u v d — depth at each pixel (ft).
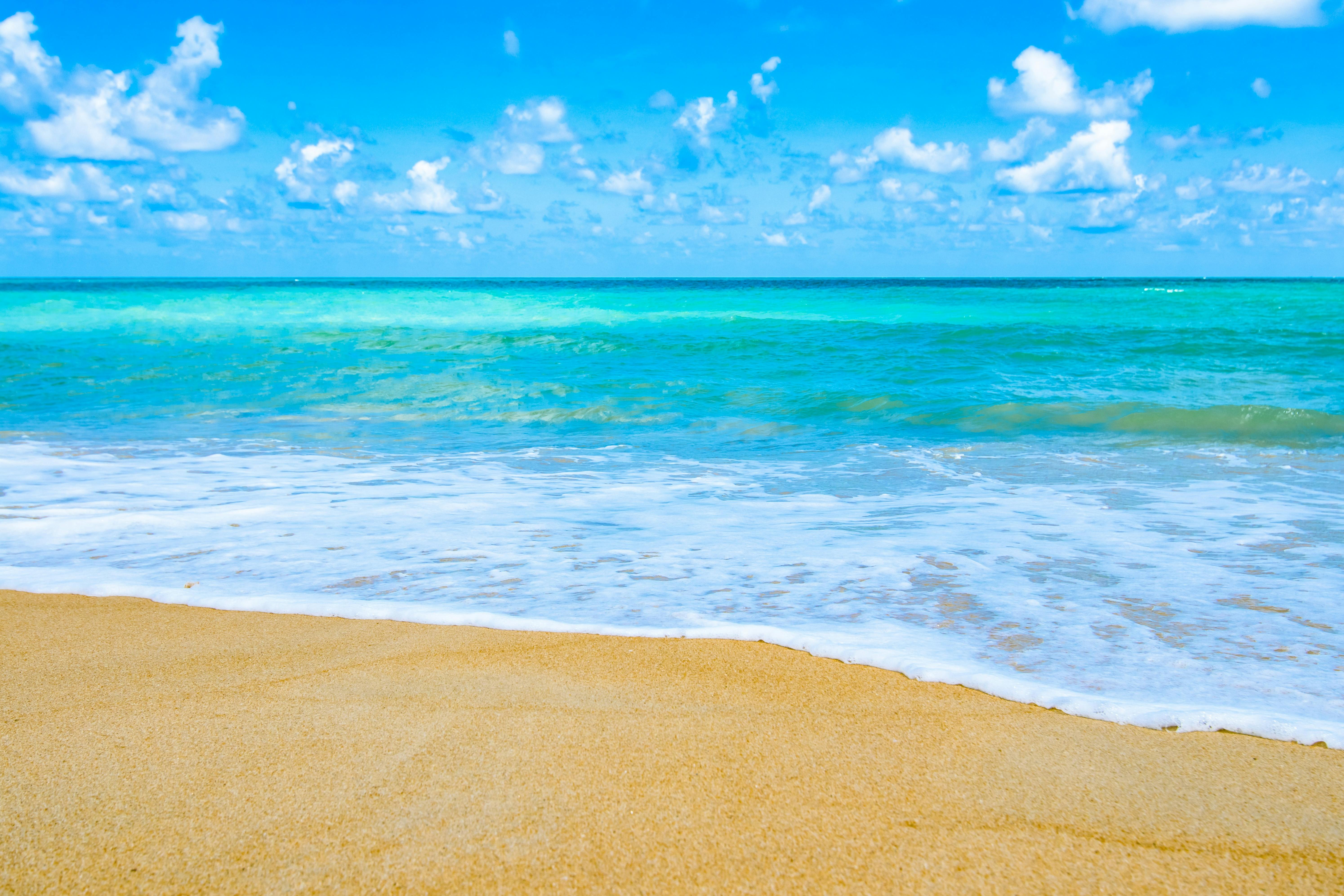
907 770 6.75
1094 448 24.50
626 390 36.94
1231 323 70.69
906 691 8.30
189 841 5.74
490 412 31.89
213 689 8.38
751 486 19.60
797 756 6.99
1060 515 16.48
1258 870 5.48
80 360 46.19
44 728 7.48
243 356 48.65
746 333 61.67
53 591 11.59
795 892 5.26
